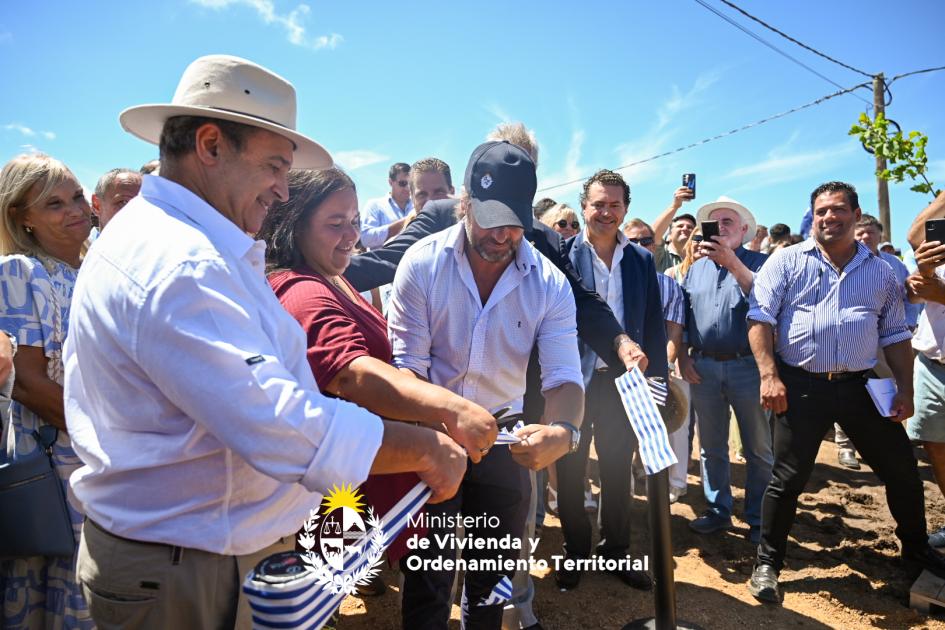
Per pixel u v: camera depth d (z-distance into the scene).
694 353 4.65
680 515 4.74
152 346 1.18
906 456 3.56
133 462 1.28
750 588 3.64
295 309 1.96
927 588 3.41
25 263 2.25
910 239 4.05
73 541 2.21
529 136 3.37
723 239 4.14
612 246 3.82
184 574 1.31
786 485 3.55
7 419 2.20
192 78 1.39
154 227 1.25
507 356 2.37
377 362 1.85
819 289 3.54
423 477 1.51
